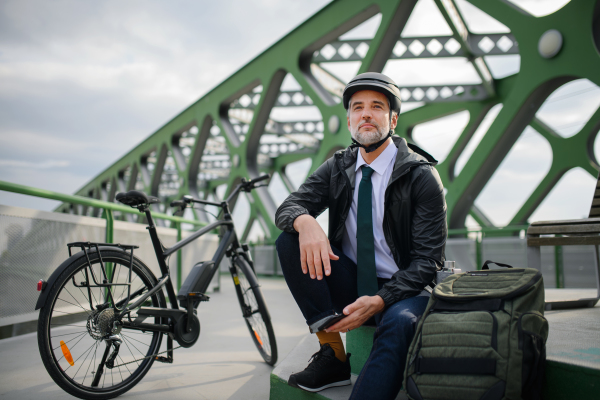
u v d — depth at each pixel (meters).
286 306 5.24
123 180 28.80
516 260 7.61
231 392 1.88
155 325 1.88
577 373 1.08
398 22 10.11
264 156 22.69
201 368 2.30
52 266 3.34
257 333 2.51
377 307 1.31
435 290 1.19
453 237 9.58
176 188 29.47
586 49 7.84
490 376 0.97
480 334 1.01
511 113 9.27
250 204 18.30
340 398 1.36
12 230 3.01
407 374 1.08
